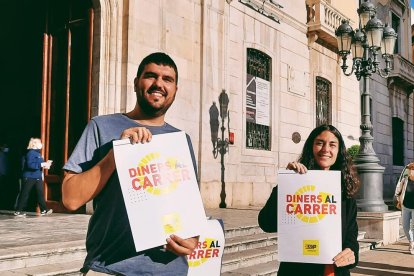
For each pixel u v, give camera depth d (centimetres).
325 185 255
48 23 997
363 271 684
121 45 918
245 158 1238
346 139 1716
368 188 988
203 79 1107
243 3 1257
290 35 1449
